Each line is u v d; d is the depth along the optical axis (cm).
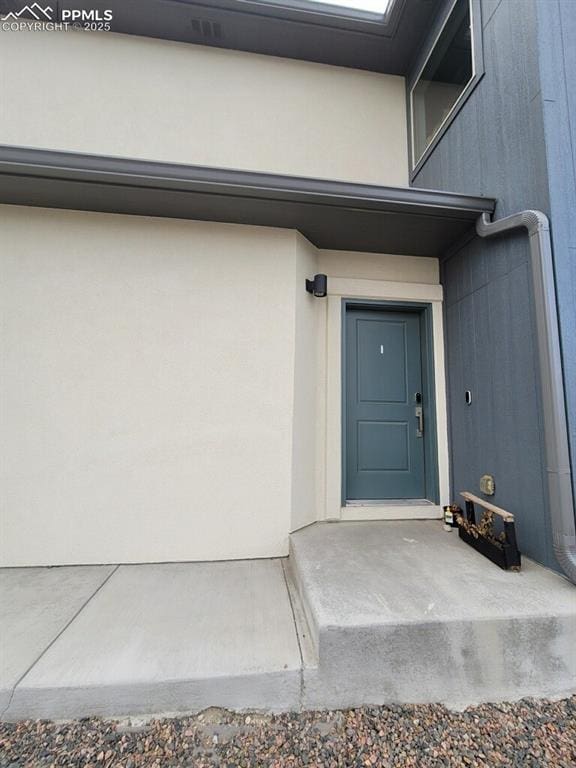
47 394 271
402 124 383
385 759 136
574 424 205
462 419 306
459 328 312
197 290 289
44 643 174
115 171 235
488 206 261
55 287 276
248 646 172
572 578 194
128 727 148
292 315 296
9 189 252
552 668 168
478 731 148
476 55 279
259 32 342
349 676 160
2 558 261
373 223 290
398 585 198
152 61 343
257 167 346
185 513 275
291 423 289
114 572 253
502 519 240
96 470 271
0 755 136
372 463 339
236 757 137
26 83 325
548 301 210
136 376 279
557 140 218
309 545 259
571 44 228
